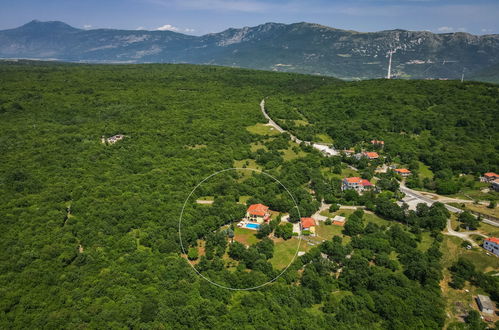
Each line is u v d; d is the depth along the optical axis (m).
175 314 76.56
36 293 78.19
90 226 100.25
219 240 104.38
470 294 95.00
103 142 168.88
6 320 71.69
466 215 125.69
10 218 100.88
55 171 131.75
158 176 133.12
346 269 99.88
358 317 85.75
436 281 97.12
